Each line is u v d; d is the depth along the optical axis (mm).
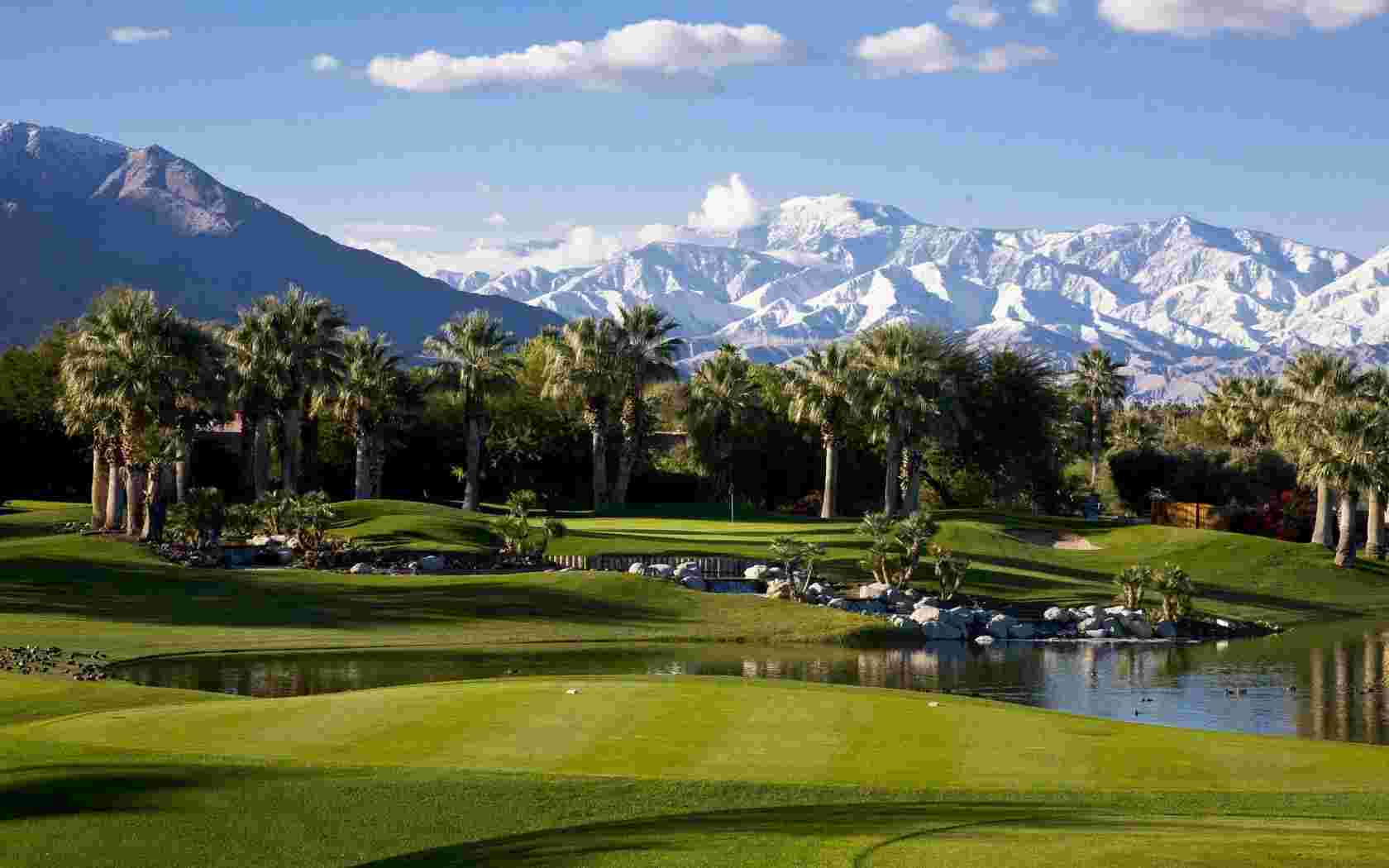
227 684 34688
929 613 55094
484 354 88938
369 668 38531
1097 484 116250
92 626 43469
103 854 14797
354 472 101125
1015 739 21781
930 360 87812
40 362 98625
